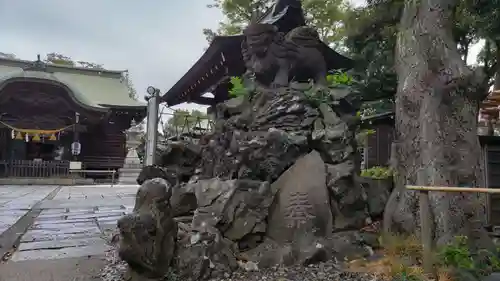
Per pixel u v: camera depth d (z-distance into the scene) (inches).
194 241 174.6
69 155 1038.4
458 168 212.5
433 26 225.5
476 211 209.5
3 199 509.0
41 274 175.6
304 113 241.0
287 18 293.9
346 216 215.3
